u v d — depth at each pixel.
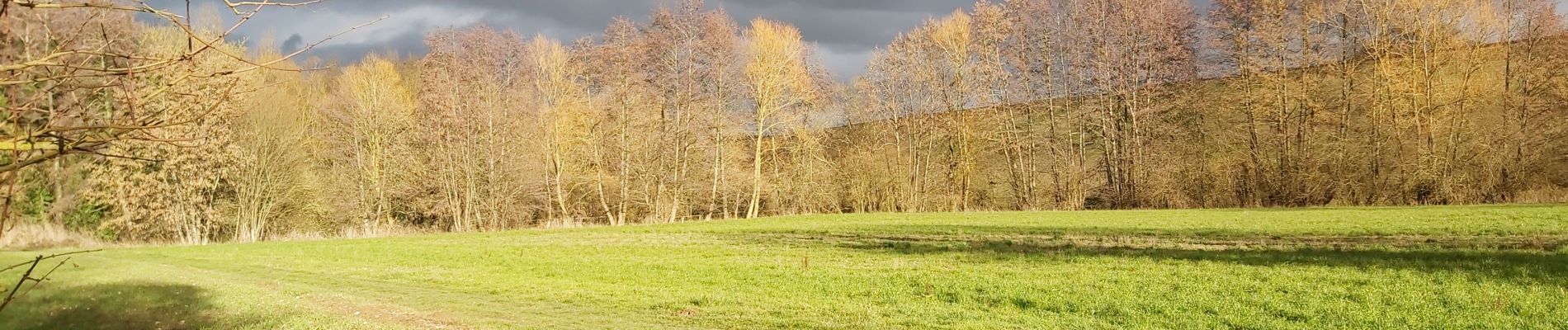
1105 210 47.94
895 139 57.31
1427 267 17.30
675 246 29.31
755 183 51.22
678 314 14.28
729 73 48.84
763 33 50.03
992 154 57.31
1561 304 12.87
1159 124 51.16
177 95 3.86
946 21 52.97
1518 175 40.03
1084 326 12.64
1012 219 38.88
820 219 43.84
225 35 3.62
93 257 26.91
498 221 46.59
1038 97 54.16
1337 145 45.56
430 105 45.28
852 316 13.74
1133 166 50.41
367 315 14.20
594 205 51.94
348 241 36.00
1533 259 17.56
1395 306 13.40
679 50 47.53
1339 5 44.94
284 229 44.44
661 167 48.00
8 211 3.47
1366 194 43.09
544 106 46.84
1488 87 41.94
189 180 37.91
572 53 47.41
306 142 47.16
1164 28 48.94
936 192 56.50
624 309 14.98
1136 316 13.36
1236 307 13.75
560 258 25.33
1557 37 40.75
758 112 51.91
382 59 52.25
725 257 24.91
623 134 46.91
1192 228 30.48
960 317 13.60
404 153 46.97
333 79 51.72
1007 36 53.00
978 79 53.00
